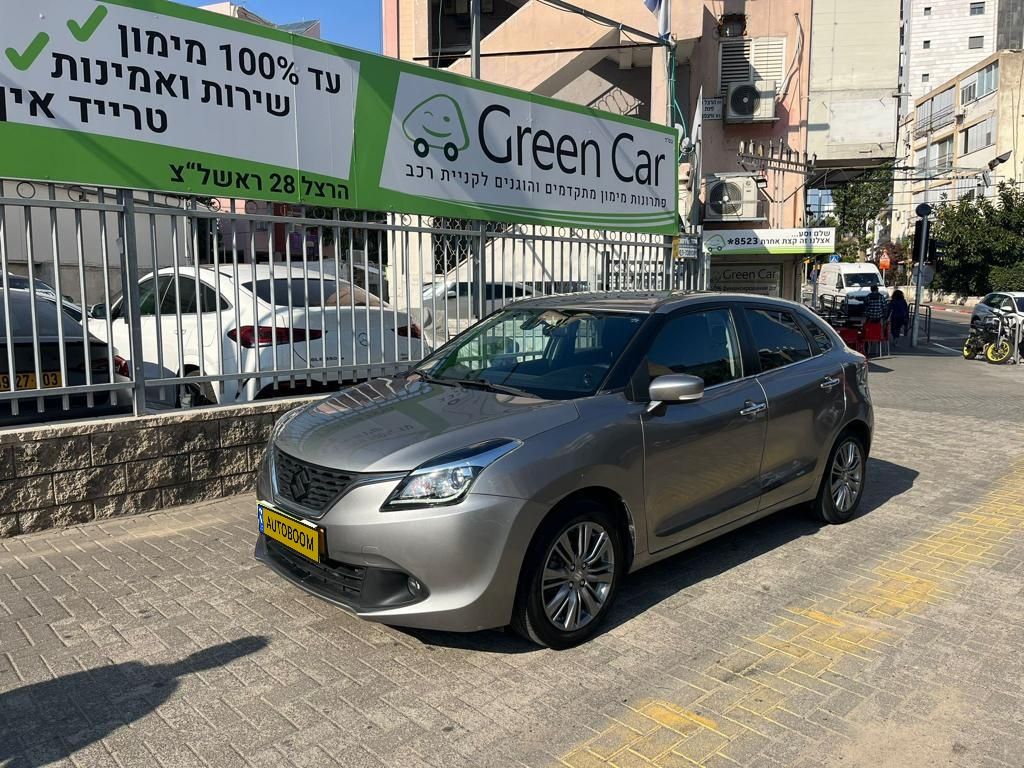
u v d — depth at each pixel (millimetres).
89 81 5047
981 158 43594
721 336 4707
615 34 14523
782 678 3422
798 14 16047
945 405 11250
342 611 4000
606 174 9156
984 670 3514
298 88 6121
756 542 5199
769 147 15508
